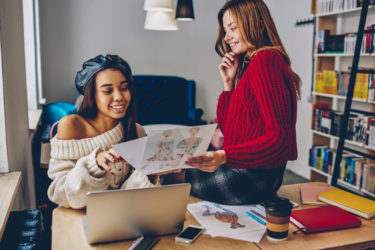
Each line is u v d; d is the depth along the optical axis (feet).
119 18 17.61
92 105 4.75
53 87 17.02
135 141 3.38
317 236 4.09
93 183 4.27
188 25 18.84
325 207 4.80
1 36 5.27
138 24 17.95
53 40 16.71
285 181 14.49
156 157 3.57
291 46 15.99
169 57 18.79
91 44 17.35
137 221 3.83
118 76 4.61
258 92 4.32
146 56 18.39
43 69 16.74
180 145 3.60
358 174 11.60
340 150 9.46
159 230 3.98
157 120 17.57
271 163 4.32
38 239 4.42
